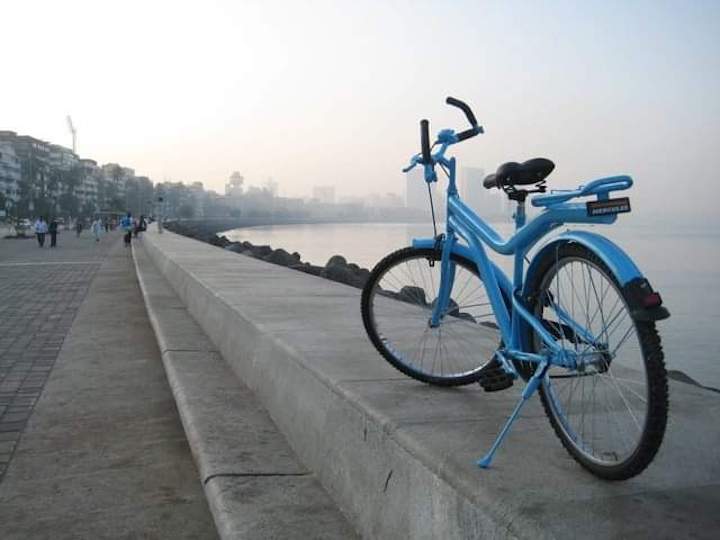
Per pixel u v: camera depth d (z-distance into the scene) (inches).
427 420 112.1
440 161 134.7
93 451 164.4
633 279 79.6
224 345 247.9
